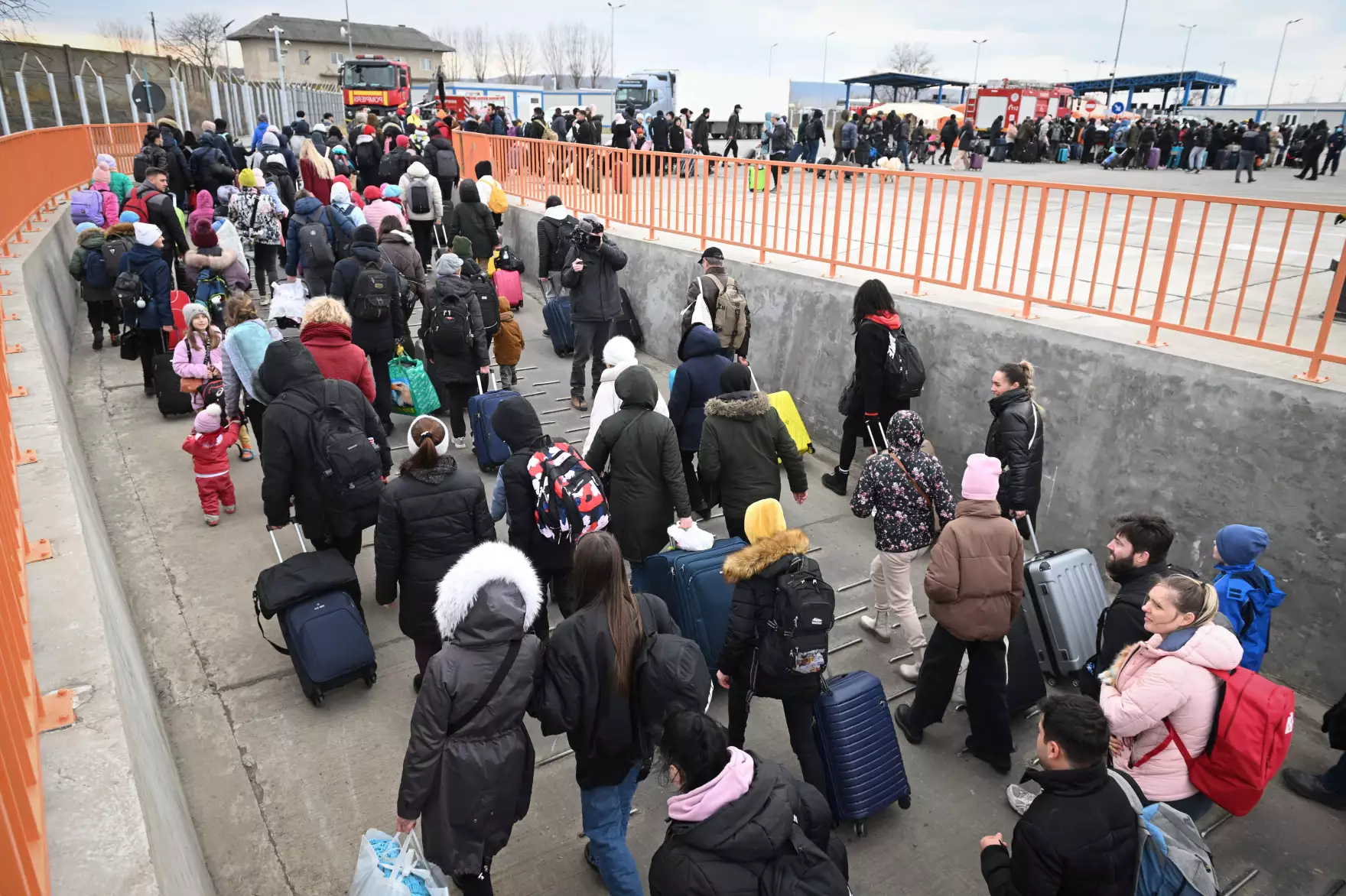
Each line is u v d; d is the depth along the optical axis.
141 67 21.62
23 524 3.29
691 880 2.20
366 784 3.97
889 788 3.80
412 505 3.87
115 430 7.61
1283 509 4.81
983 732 4.20
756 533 3.59
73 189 13.48
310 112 38.41
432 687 2.73
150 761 2.71
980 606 3.96
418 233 11.89
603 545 2.93
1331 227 11.91
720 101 30.53
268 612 4.33
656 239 10.38
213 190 12.47
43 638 2.71
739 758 2.35
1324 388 4.61
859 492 4.81
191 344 6.85
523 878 3.56
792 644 3.43
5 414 3.83
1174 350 5.38
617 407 5.79
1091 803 2.43
